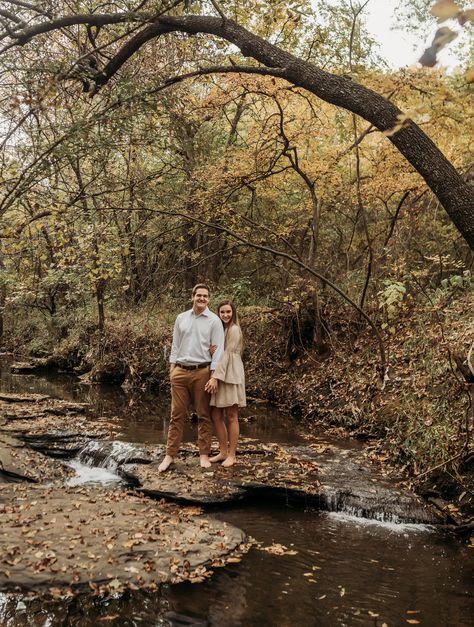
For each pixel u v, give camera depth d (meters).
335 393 10.49
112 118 7.38
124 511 5.42
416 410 7.89
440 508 5.99
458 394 7.18
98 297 15.87
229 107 14.04
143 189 10.51
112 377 15.56
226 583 4.26
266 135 10.90
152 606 3.87
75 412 10.73
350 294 12.01
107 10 8.66
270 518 5.79
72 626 3.60
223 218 11.52
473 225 5.34
